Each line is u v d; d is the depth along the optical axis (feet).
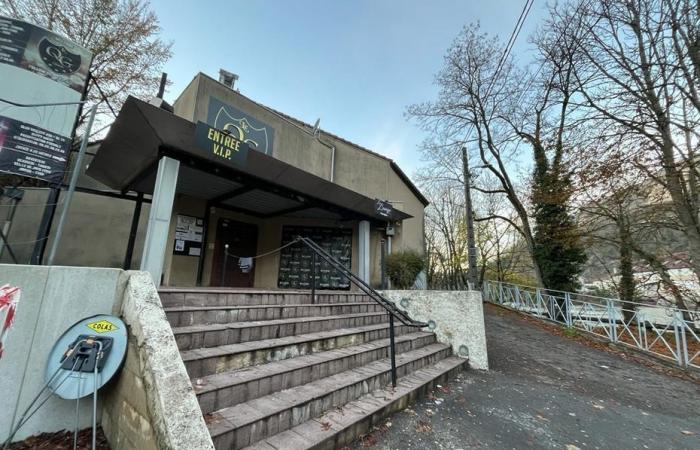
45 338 7.59
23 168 13.33
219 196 24.00
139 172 18.66
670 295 30.78
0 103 13.16
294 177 20.65
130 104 13.39
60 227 11.40
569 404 13.30
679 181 25.63
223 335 10.34
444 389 13.78
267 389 8.98
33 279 7.52
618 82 27.53
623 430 11.20
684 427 11.77
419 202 39.83
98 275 8.57
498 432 10.25
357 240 30.91
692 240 25.72
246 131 24.09
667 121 25.25
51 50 15.02
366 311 19.04
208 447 5.52
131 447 6.52
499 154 46.68
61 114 14.71
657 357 20.77
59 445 7.20
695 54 24.06
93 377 7.06
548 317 32.99
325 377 10.94
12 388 7.05
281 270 29.43
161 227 14.89
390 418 10.37
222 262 26.13
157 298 8.29
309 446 7.39
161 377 6.14
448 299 18.95
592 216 31.32
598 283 42.09
